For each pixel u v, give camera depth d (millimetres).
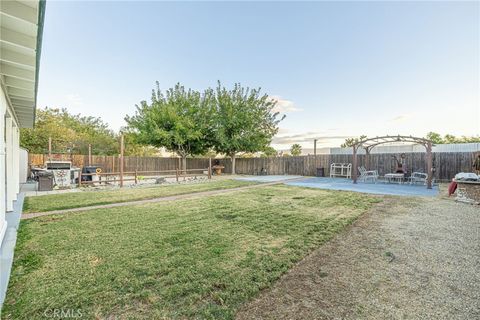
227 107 18891
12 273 2797
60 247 3631
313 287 2537
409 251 3521
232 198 8211
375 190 10344
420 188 11055
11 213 5797
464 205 6934
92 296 2342
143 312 2115
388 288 2514
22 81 4031
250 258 3240
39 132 19859
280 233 4328
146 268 2941
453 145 15328
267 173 20891
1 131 3770
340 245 3773
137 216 5613
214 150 21016
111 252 3447
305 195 8859
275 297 2352
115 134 26797
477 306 2189
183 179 15477
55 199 7844
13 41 2689
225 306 2205
